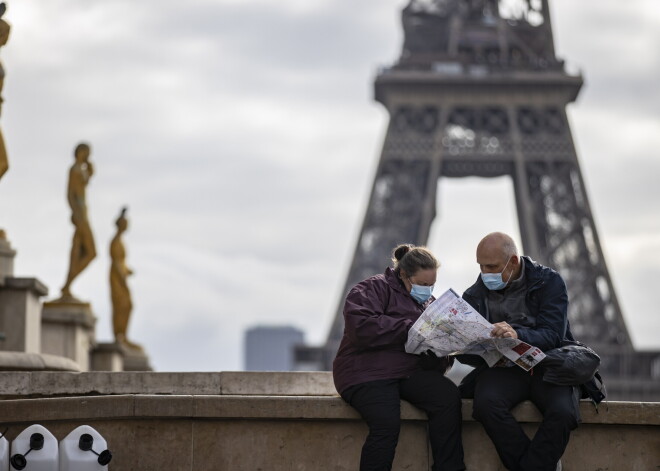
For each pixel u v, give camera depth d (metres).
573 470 28.38
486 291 28.31
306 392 36.62
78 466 26.92
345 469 28.22
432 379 27.52
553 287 27.80
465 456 28.36
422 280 28.20
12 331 46.97
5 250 47.75
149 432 28.28
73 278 59.16
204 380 35.31
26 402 28.30
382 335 27.30
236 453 28.23
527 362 26.88
